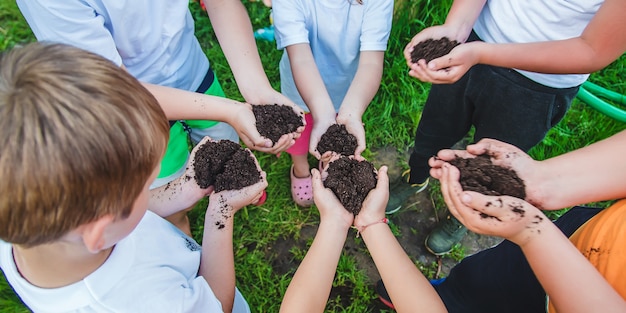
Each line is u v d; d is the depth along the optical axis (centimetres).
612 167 107
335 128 173
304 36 191
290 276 231
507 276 145
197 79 201
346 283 229
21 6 142
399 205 247
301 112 175
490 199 105
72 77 74
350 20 192
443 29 165
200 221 241
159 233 118
